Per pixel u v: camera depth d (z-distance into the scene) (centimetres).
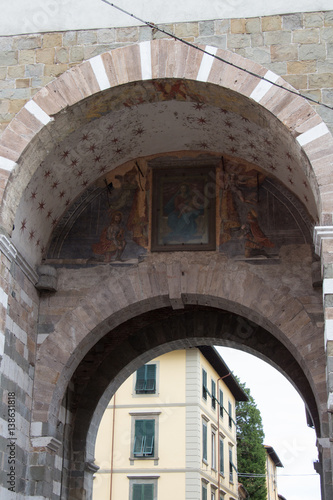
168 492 3191
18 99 1427
